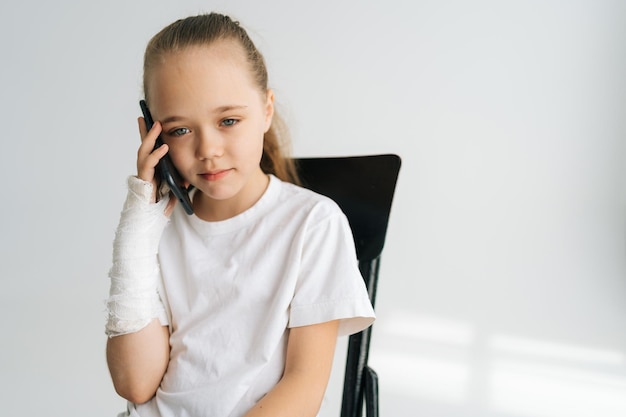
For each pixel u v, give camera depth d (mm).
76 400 1689
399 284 1567
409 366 1569
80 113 1646
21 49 1651
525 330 1505
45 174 1670
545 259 1486
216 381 788
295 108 1566
